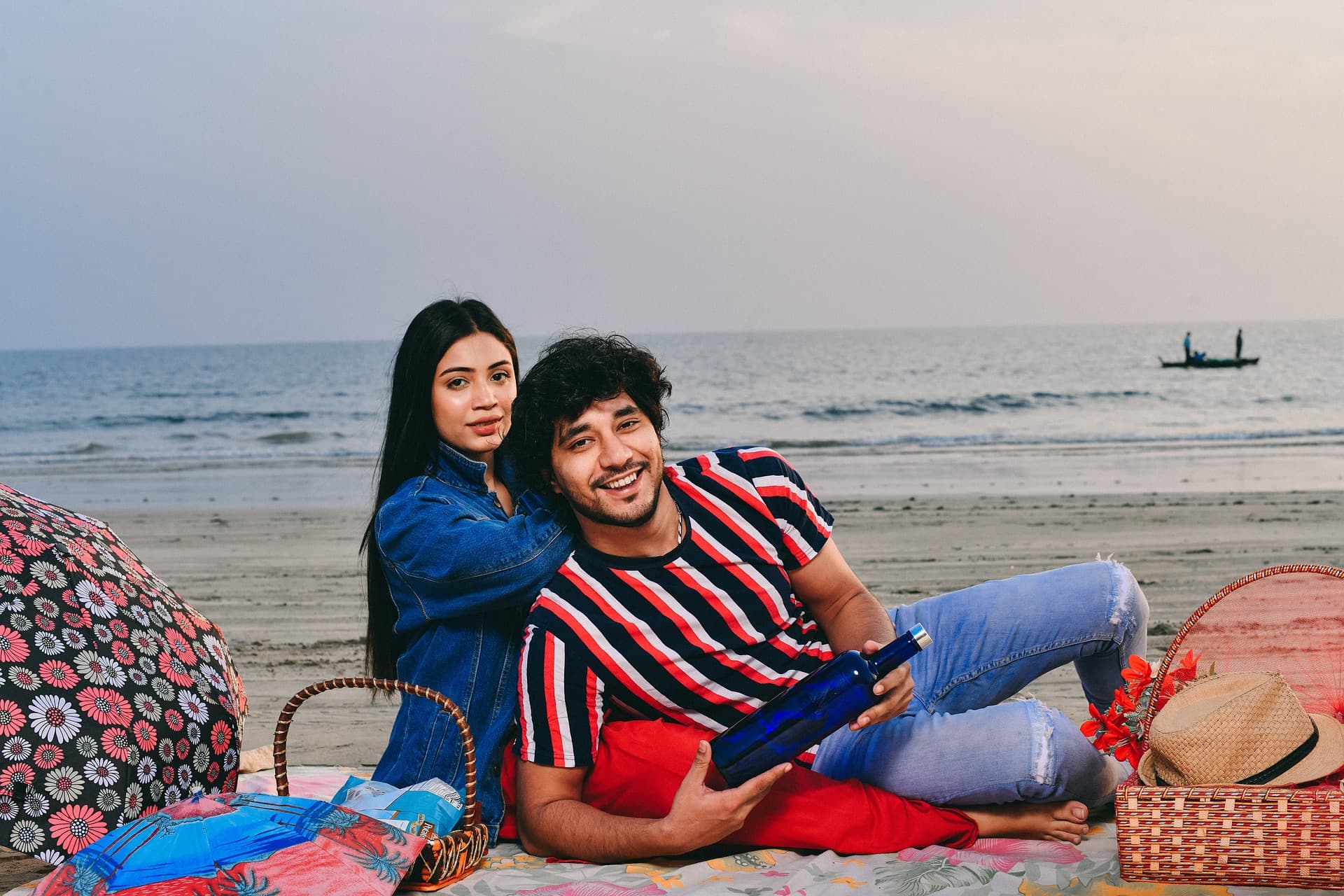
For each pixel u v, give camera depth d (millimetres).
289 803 2410
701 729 2783
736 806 2492
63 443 29312
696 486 2824
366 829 2398
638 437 2629
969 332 99938
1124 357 57406
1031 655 2957
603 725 2775
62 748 2494
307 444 28062
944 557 9047
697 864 2619
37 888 2275
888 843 2662
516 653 2982
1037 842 2705
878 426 29219
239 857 2234
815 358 60625
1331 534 9602
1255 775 2359
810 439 24531
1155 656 5191
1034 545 9523
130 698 2656
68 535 2873
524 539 2801
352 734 4715
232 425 35000
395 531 2959
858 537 10141
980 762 2660
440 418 3139
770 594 2779
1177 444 20016
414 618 2990
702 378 49375
